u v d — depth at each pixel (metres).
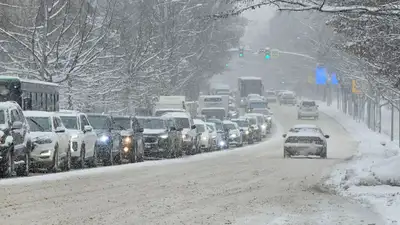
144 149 66.06
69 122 51.75
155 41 112.38
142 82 103.12
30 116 46.41
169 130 68.62
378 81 86.50
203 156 73.06
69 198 30.77
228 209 28.30
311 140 67.88
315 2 39.19
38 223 23.50
